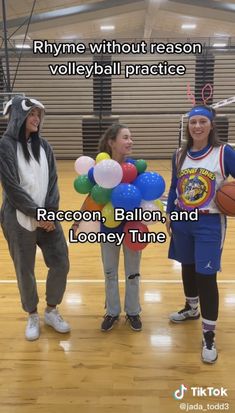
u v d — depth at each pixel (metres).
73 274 3.84
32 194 2.49
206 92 13.24
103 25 15.38
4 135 2.47
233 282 3.60
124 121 13.62
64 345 2.66
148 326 2.89
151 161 12.98
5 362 2.47
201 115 2.30
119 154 2.62
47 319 2.89
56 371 2.38
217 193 2.34
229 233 5.16
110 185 2.44
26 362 2.47
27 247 2.55
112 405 2.10
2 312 3.11
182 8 13.30
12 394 2.19
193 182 2.38
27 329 2.76
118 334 2.79
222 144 2.38
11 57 13.17
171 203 2.63
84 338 2.74
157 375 2.34
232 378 2.31
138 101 13.48
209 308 2.44
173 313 2.96
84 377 2.33
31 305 2.72
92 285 3.59
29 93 13.52
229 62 13.11
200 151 2.40
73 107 13.60
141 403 2.12
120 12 13.17
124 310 2.92
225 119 13.13
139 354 2.55
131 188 2.47
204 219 2.39
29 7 11.74
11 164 2.39
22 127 2.43
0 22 12.57
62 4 12.06
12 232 2.52
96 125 13.63
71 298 3.34
